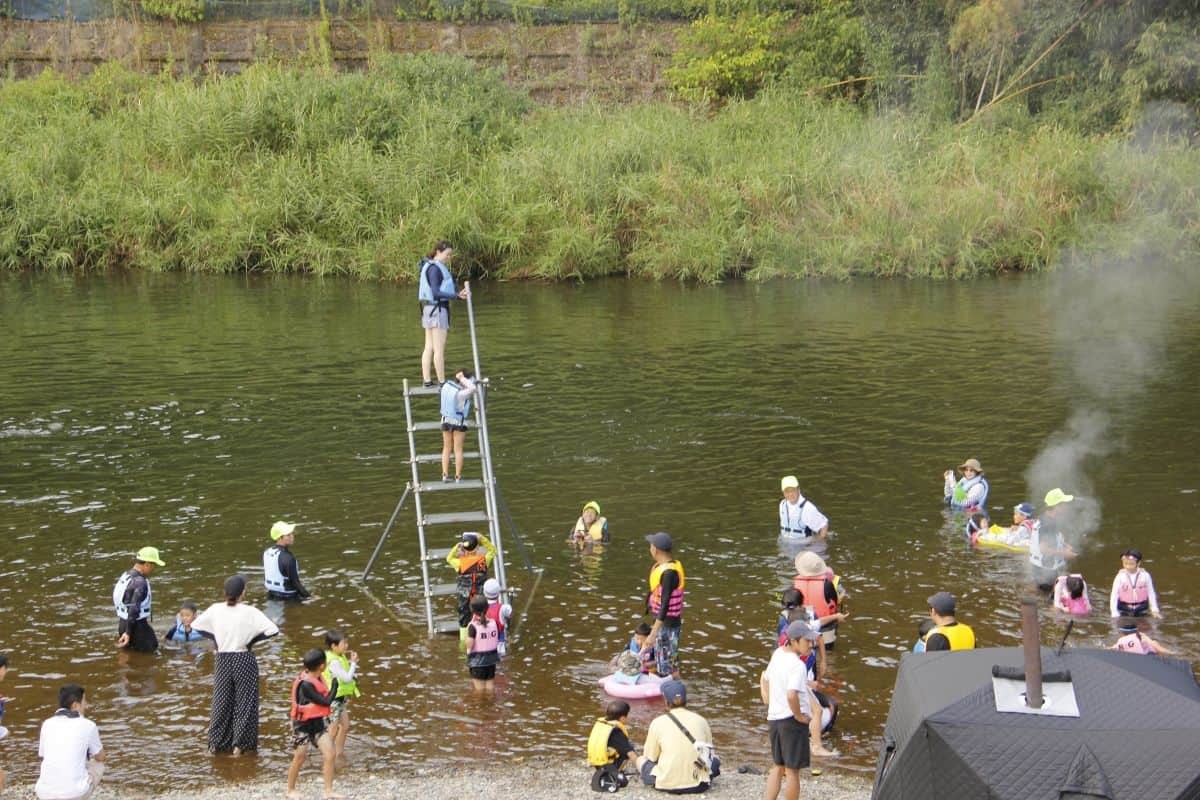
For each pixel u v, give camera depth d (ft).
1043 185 173.27
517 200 171.32
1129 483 75.72
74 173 180.55
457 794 41.34
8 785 42.42
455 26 205.36
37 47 199.52
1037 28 197.98
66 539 66.74
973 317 132.98
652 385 102.32
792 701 38.04
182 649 53.62
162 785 42.29
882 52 201.16
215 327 128.77
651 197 170.60
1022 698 31.19
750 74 199.11
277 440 86.43
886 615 56.34
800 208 172.35
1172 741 29.71
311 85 187.83
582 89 203.31
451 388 59.26
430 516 57.31
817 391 99.71
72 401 97.14
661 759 41.65
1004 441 85.35
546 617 57.06
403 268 164.76
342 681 42.96
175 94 188.03
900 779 31.48
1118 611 55.83
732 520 69.77
